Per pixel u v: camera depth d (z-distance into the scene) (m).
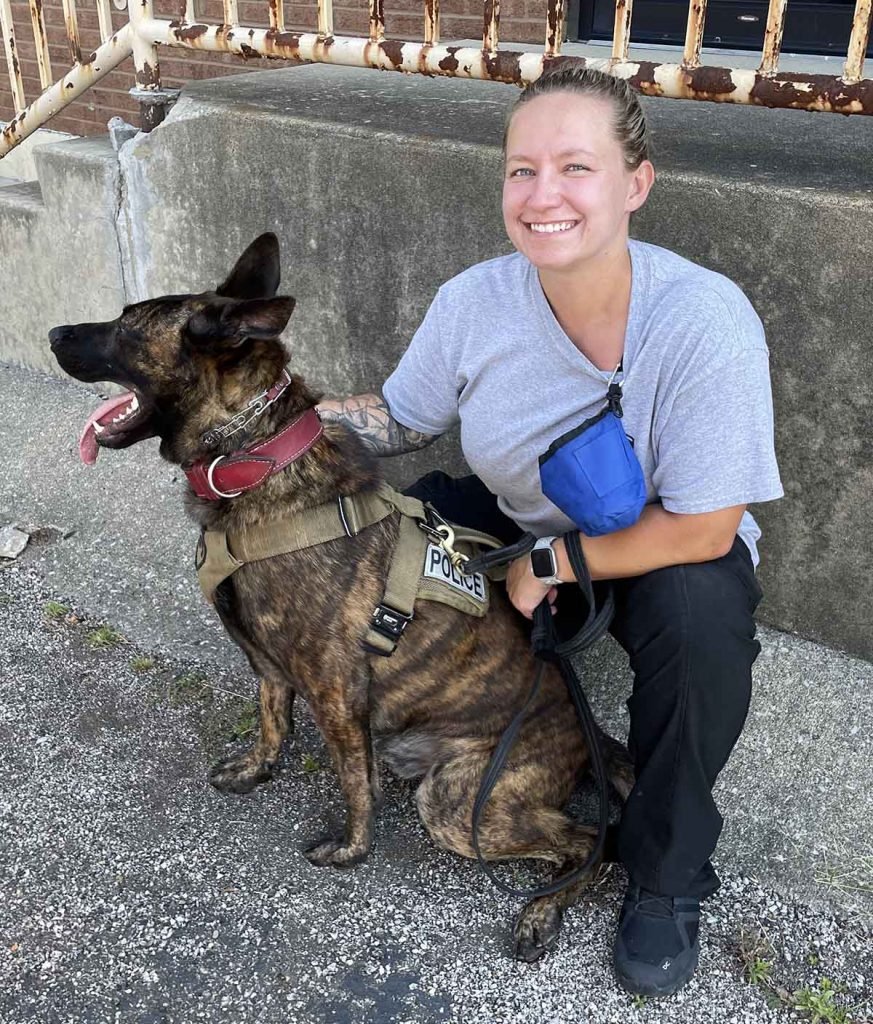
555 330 2.13
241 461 2.11
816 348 2.55
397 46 3.10
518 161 1.96
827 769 2.54
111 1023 2.03
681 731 2.01
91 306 4.31
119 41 3.81
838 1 4.22
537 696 2.31
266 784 2.63
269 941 2.21
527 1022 2.05
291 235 3.44
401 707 2.30
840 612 2.78
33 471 3.97
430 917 2.28
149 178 3.78
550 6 2.79
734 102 2.62
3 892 2.30
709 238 2.61
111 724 2.81
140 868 2.38
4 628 3.19
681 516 1.99
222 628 3.17
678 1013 2.07
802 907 2.30
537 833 2.24
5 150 4.54
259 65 5.52
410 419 2.52
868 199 2.38
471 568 2.24
